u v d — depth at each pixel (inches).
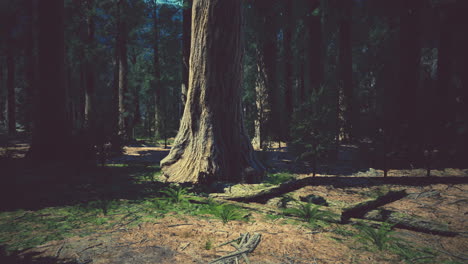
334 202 204.8
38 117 460.1
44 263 122.2
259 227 168.4
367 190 265.6
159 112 803.4
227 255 128.1
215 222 177.5
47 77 461.4
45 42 461.7
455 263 123.1
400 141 380.2
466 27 499.5
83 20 951.0
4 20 689.0
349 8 658.2
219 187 263.9
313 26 566.3
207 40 302.0
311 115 334.3
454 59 537.0
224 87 307.9
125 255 130.3
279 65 948.6
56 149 455.2
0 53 860.0
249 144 325.7
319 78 565.3
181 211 201.0
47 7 461.1
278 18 673.0
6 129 1264.8
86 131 391.9
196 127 312.0
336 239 150.1
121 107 872.3
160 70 1035.9
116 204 218.1
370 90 1048.8
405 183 294.2
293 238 151.0
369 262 124.3
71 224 173.2
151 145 716.7
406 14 411.8
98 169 383.9
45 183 294.5
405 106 403.9
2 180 302.8
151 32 1020.5
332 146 339.9
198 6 304.0
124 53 886.4
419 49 409.1
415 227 165.3
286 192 255.4
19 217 186.4
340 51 698.2
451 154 398.6
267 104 637.3
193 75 313.3
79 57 941.8
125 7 885.8
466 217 186.5
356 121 545.0
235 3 299.9
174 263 122.8
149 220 180.9
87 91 926.4
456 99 472.7
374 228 168.2
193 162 304.0
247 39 870.4
